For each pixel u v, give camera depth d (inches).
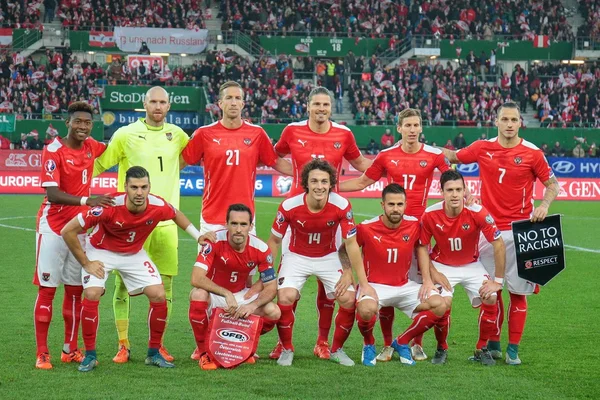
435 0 1406.3
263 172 1072.2
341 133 293.7
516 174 271.1
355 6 1398.9
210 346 250.4
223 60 1250.6
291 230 267.7
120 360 256.2
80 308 260.8
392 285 265.6
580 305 372.5
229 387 224.2
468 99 1250.0
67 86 1204.5
